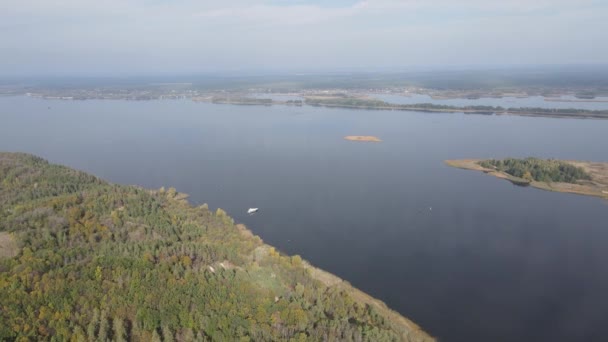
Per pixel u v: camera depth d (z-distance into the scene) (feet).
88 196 474.90
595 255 466.70
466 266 439.22
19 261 323.78
